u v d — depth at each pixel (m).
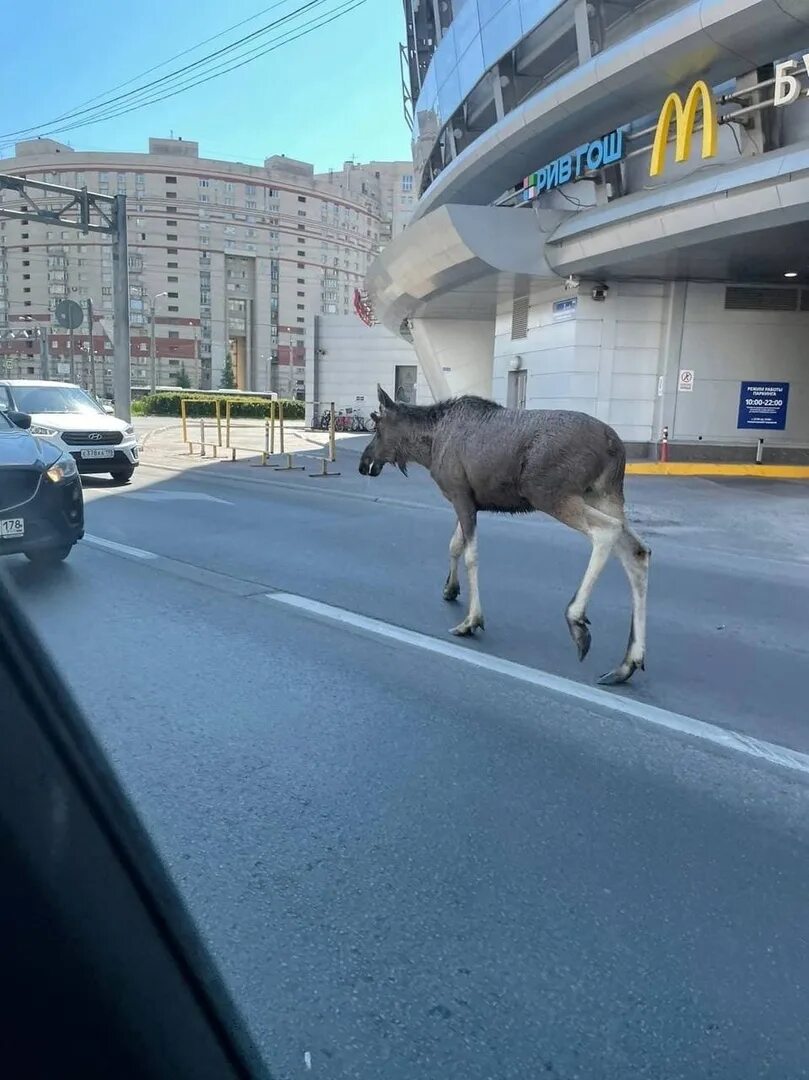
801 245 15.84
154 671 5.04
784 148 13.75
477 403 5.88
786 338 19.56
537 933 2.74
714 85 16.28
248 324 132.50
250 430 35.75
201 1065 1.88
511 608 6.75
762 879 3.06
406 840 3.27
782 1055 2.26
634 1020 2.37
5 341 98.31
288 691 4.78
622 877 3.05
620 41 16.53
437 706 4.61
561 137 19.44
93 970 1.68
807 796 3.68
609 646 5.82
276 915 2.79
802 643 6.04
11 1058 1.55
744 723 4.50
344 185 147.25
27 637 1.70
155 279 122.56
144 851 1.88
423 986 2.49
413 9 30.05
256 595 6.93
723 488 15.30
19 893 1.57
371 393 44.84
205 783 3.67
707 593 7.51
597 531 5.10
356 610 6.55
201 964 1.95
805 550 9.69
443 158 28.00
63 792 1.68
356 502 12.81
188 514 11.16
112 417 14.99
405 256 21.81
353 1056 2.22
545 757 4.02
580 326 19.67
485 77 22.34
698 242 15.66
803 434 19.86
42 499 7.03
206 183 123.69
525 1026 2.34
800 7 13.46
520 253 18.77
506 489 5.51
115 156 117.62
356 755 3.99
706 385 19.64
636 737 4.27
